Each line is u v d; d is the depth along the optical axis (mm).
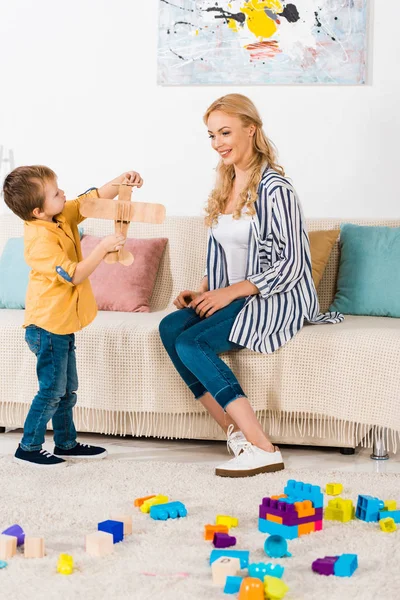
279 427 2455
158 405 2434
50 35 3275
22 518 1791
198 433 2500
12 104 3330
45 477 2123
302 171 3148
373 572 1485
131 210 2223
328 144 3119
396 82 3055
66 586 1430
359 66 3059
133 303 2818
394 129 3070
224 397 2234
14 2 3287
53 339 2221
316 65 3086
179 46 3172
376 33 3053
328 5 3057
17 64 3311
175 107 3213
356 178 3115
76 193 3320
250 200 2369
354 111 3090
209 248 2512
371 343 2273
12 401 2523
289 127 3137
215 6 3131
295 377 2355
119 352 2449
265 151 2416
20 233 3076
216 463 2348
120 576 1473
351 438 2406
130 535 1687
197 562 1542
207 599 1377
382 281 2689
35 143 3330
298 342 2354
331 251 2855
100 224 3033
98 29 3240
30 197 2146
